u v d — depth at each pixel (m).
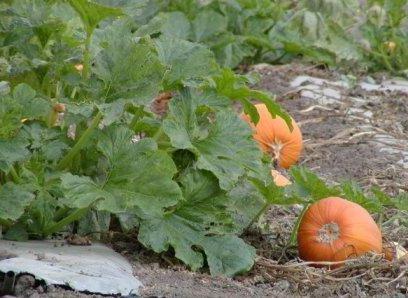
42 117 6.96
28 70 6.97
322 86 12.48
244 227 7.23
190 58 6.80
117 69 6.58
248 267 6.62
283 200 7.09
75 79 6.76
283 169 8.90
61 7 7.34
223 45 12.60
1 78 7.13
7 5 7.32
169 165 6.37
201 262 6.57
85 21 6.75
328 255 6.91
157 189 6.30
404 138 10.84
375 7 13.92
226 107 7.01
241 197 7.20
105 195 6.29
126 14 6.70
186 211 6.72
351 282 6.63
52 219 6.64
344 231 6.90
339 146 10.52
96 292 5.80
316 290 6.51
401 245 7.45
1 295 5.78
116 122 6.62
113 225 7.19
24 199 6.30
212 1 13.05
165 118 6.92
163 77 6.53
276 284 6.64
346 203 7.01
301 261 6.99
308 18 13.61
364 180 9.43
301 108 11.66
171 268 6.67
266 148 8.80
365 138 10.75
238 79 7.14
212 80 7.04
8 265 5.84
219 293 6.19
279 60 13.66
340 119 11.34
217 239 6.69
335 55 13.57
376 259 6.85
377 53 13.74
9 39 7.11
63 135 6.78
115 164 6.40
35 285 5.79
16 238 6.63
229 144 6.80
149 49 6.55
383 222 8.12
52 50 7.03
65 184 6.24
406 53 13.77
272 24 13.52
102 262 6.28
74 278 5.84
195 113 6.99
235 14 13.40
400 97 12.22
